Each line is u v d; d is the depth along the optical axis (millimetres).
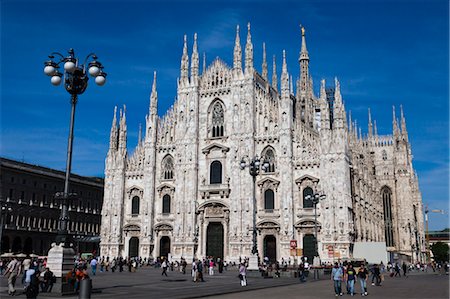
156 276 64625
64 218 36375
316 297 36406
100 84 36531
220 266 75062
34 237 118750
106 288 43000
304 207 86812
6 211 103562
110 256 98625
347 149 90000
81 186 136875
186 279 58406
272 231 87688
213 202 92938
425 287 48844
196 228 93625
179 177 96625
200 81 100625
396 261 101750
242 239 88875
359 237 95750
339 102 88188
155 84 103750
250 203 89500
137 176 101750
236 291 41656
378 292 42500
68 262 35781
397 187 146250
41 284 35031
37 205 120500
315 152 87938
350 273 39625
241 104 94688
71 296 33656
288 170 88188
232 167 92562
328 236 83250
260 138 92312
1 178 110562
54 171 127500
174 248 94062
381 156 153125
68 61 35938
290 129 90062
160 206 98250
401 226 143375
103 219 101250
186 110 99312
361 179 104438
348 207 84875
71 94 37062
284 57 93438
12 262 36125
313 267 70188
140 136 103500
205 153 96062
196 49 101188
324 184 85312
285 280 59250
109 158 103688
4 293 36531
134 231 99500
